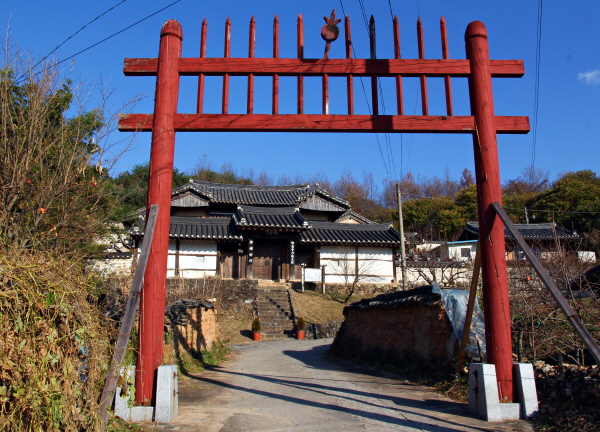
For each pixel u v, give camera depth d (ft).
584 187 101.60
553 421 16.94
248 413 19.45
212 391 24.58
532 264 17.57
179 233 84.48
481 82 21.29
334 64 21.59
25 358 11.51
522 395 18.31
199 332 39.06
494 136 20.97
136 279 17.33
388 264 91.30
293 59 21.63
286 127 21.03
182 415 18.69
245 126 20.92
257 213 92.02
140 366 18.17
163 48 21.15
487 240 19.95
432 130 21.21
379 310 38.01
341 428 17.17
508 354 18.89
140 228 74.13
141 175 110.73
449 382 24.47
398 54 21.85
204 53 21.62
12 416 10.77
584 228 88.79
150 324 18.54
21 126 24.52
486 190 20.44
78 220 26.12
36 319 12.23
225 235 85.97
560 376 20.03
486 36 21.81
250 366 37.11
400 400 22.35
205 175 174.29
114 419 15.94
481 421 17.93
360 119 21.20
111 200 32.73
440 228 126.52
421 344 30.27
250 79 21.54
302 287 86.48
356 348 42.29
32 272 12.83
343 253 90.68
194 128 20.81
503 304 19.30
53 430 12.00
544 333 24.17
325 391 25.04
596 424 15.31
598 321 24.26
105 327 16.14
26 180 23.59
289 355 46.47
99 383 16.37
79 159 26.61
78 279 14.67
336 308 77.87
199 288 75.87
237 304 76.89
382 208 167.63
